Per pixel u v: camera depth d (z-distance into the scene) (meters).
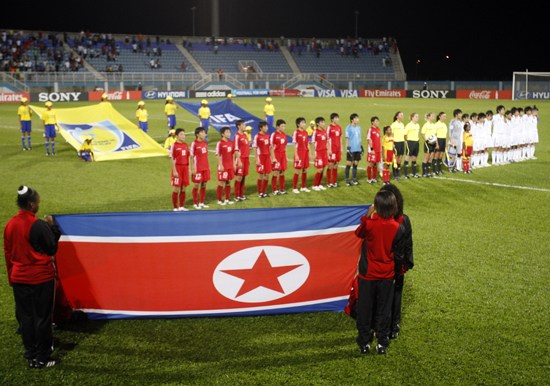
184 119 31.05
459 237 8.95
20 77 43.03
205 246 5.75
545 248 8.38
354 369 5.04
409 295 6.66
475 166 16.25
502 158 17.08
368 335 5.27
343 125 27.47
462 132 15.50
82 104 39.41
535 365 5.07
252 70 56.16
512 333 5.69
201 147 11.02
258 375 4.93
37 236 4.86
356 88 56.12
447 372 4.97
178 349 5.41
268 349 5.41
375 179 13.88
